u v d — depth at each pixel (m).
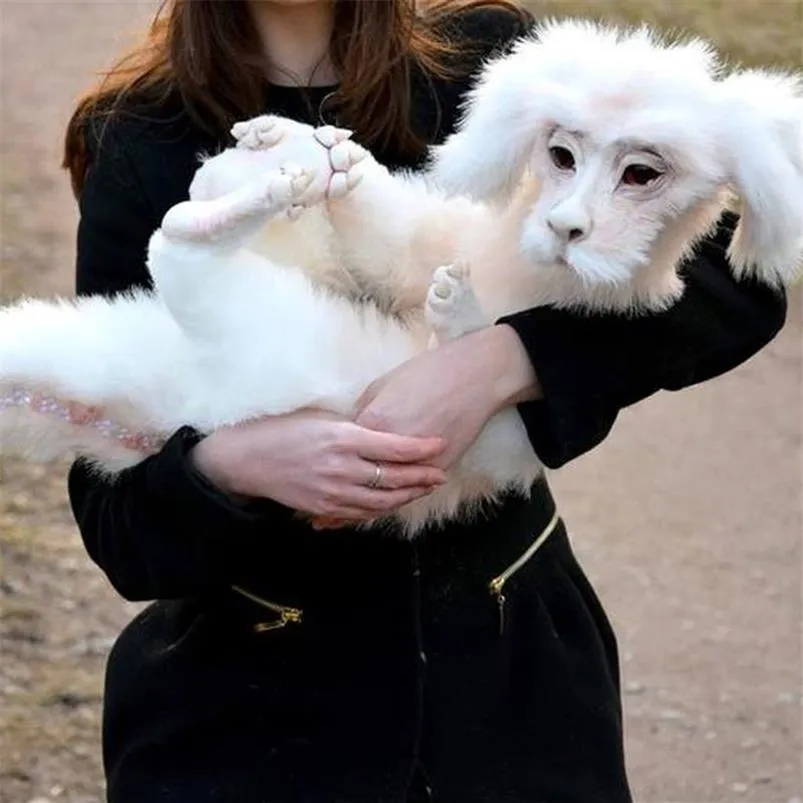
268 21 2.90
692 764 5.13
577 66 2.28
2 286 8.20
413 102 2.93
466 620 2.79
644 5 11.63
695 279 2.73
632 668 5.59
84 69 12.81
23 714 5.08
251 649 2.76
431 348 2.55
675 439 7.23
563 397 2.56
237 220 2.34
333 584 2.73
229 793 2.72
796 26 11.46
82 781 4.79
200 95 2.83
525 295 2.57
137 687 2.86
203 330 2.46
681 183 2.25
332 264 2.59
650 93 2.23
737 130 2.25
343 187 2.40
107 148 2.87
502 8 3.09
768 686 5.52
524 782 2.79
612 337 2.60
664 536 6.39
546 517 2.94
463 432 2.50
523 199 2.45
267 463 2.49
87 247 2.87
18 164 10.37
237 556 2.61
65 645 5.47
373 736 2.73
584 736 2.86
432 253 2.57
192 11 2.82
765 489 6.77
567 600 2.94
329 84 2.93
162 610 2.98
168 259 2.40
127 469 2.67
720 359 2.81
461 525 2.78
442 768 2.78
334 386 2.50
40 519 6.26
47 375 2.51
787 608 5.95
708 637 5.77
